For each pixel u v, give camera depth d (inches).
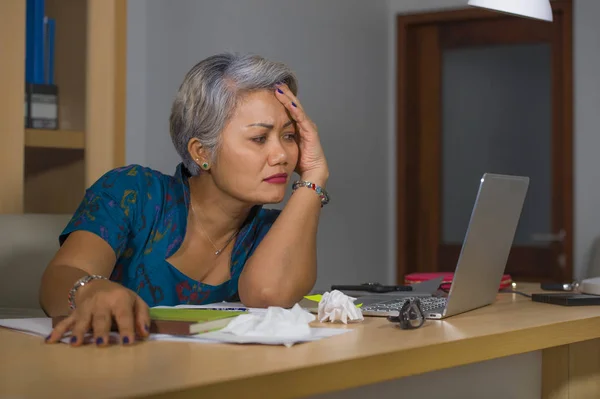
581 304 62.8
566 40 168.7
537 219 174.1
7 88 92.7
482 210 53.8
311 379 34.8
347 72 170.9
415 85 185.6
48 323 46.5
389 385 42.1
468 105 181.5
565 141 169.2
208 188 64.2
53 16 98.3
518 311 57.8
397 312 52.3
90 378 31.9
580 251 165.6
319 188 64.5
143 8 126.7
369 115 178.5
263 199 61.2
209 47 139.0
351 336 43.6
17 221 78.7
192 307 55.3
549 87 172.9
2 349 38.9
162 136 131.4
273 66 62.3
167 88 132.2
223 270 66.4
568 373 55.2
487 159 179.8
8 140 92.7
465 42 180.9
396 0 184.5
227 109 61.0
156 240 63.4
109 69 103.7
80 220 58.4
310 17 160.1
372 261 179.9
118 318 40.6
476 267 55.8
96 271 55.2
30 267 77.5
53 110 97.9
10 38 93.0
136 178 63.7
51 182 97.7
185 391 30.4
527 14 77.4
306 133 64.4
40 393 29.5
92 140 101.7
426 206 185.5
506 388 51.0
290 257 60.9
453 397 46.6
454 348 42.6
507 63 177.2
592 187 164.2
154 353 37.6
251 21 146.3
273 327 42.0
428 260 185.6
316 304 61.1
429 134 184.9
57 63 98.7
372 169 179.6
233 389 31.9
